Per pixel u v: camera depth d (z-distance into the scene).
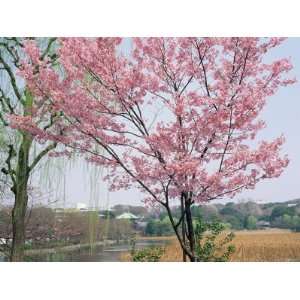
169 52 3.96
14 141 5.43
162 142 3.43
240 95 3.47
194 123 3.46
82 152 3.99
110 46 3.62
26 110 4.59
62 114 4.19
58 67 4.74
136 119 3.67
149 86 3.65
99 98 3.79
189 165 3.29
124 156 3.63
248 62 3.80
